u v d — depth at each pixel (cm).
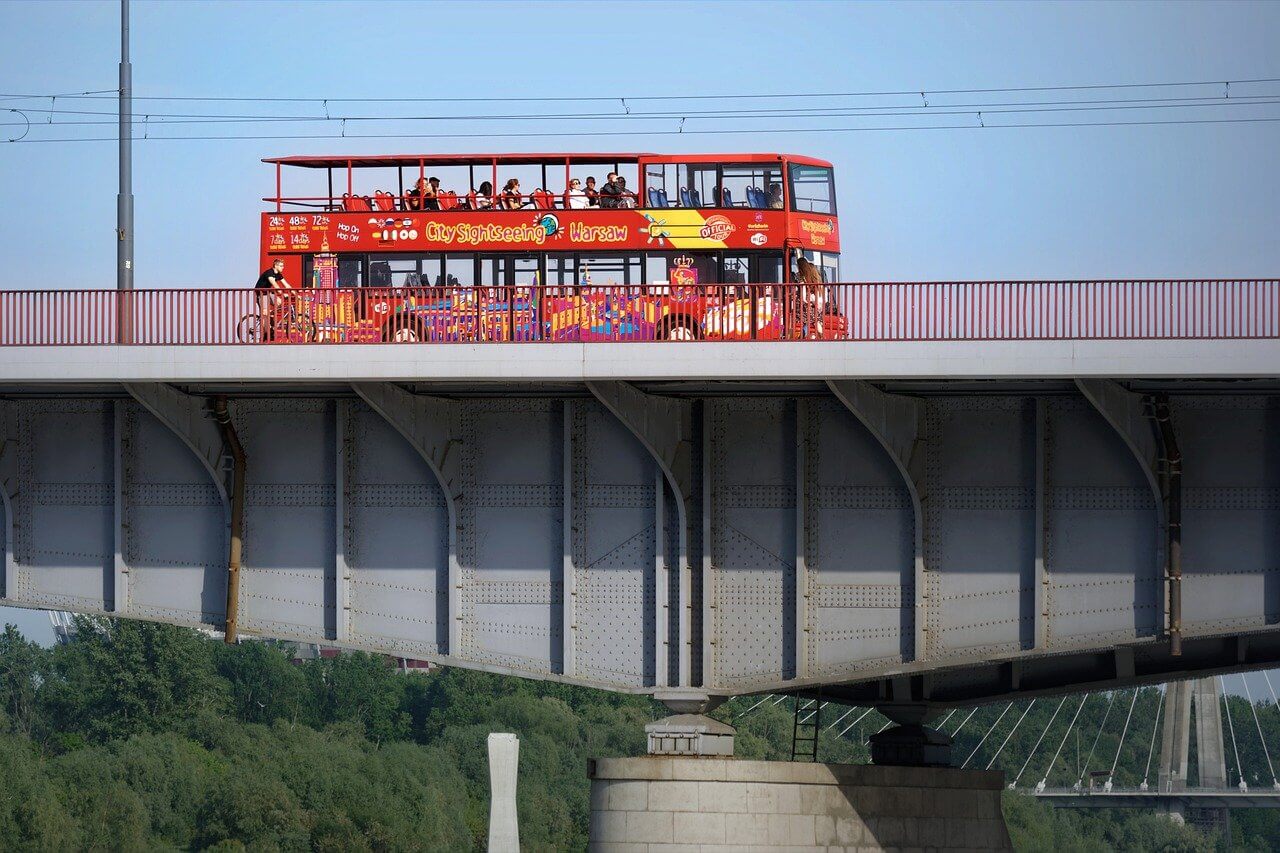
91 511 9219
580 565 8744
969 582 8488
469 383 8475
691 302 8538
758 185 10119
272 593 8975
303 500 9006
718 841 8519
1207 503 8350
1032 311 7812
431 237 10050
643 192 10162
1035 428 8469
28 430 9269
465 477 8888
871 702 10062
